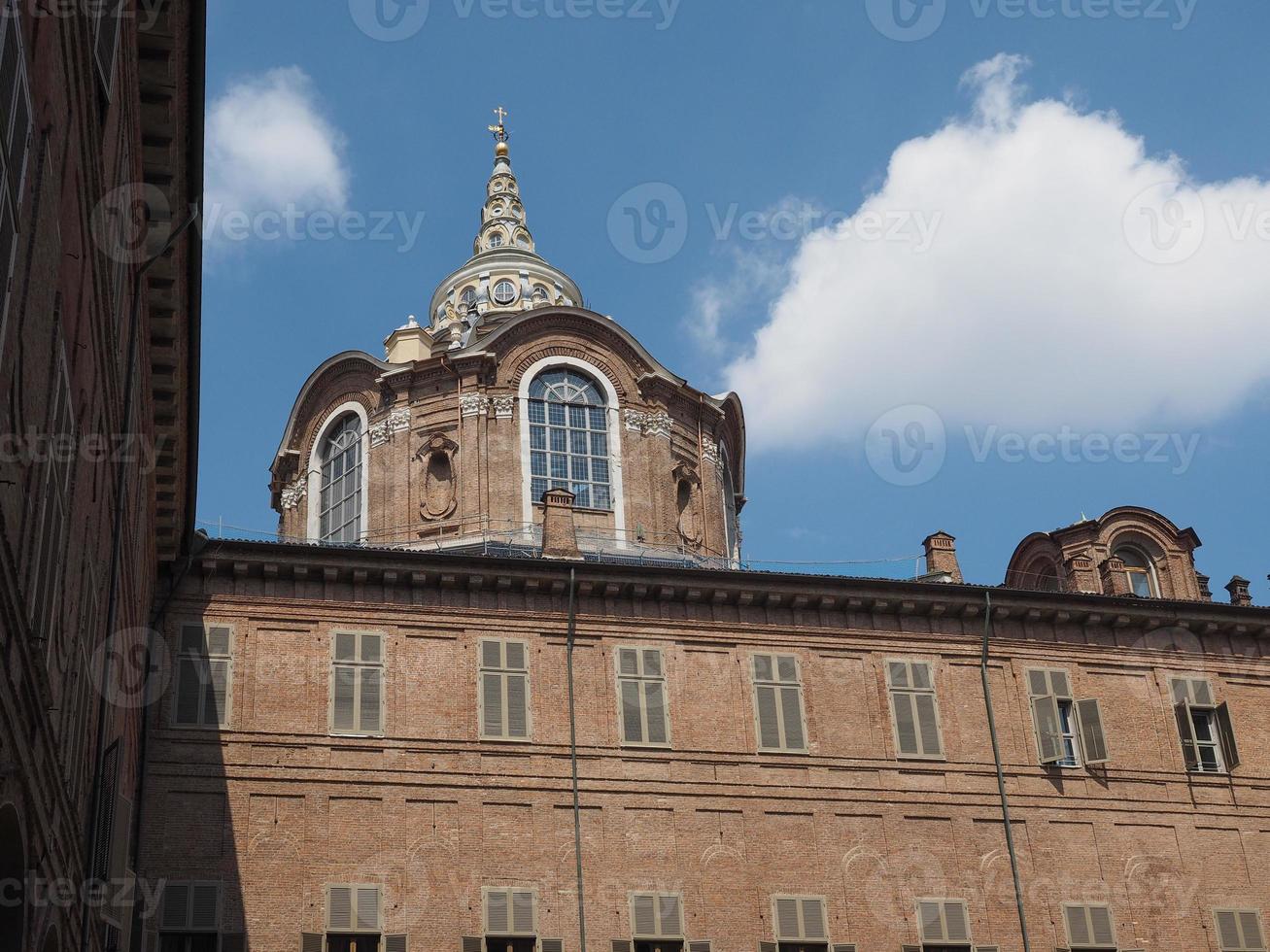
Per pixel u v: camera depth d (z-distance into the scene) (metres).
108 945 30.05
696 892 39.38
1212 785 44.62
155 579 38.84
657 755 40.56
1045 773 43.28
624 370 54.81
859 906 40.31
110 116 20.45
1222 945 42.59
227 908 36.34
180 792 37.12
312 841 37.56
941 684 43.66
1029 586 52.78
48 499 16.81
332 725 38.81
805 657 42.94
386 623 40.31
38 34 14.47
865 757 42.06
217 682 38.47
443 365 53.53
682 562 51.94
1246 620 46.81
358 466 54.62
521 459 52.38
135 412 28.55
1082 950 41.34
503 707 40.09
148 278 27.81
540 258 63.88
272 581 39.94
